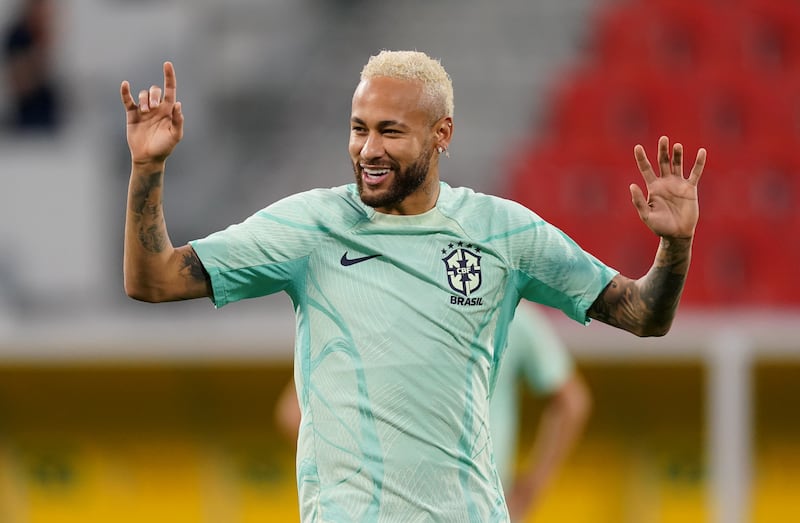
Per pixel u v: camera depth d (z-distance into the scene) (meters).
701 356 20.77
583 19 38.75
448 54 38.56
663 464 21.31
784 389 20.91
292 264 9.45
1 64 33.69
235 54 39.09
